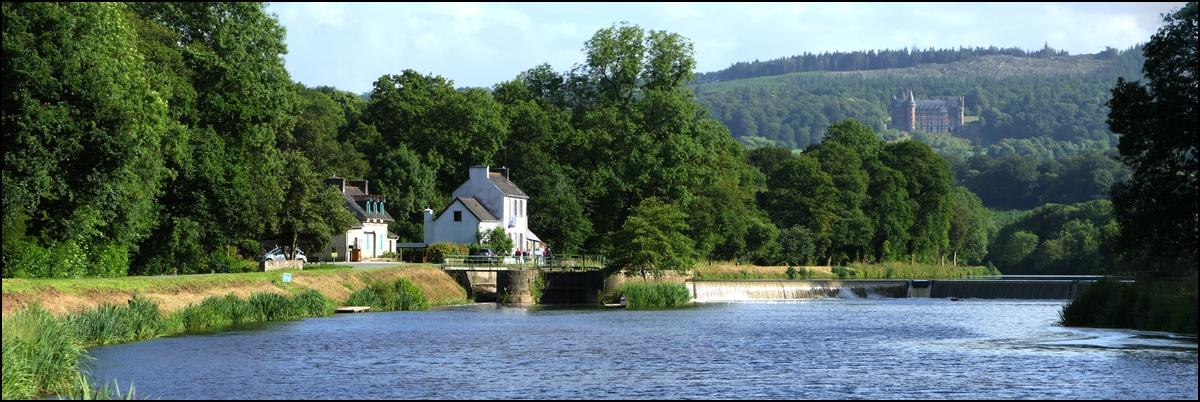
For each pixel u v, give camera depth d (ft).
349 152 486.38
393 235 467.11
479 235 461.37
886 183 643.04
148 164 260.21
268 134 336.29
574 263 427.74
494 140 517.14
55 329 156.35
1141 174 281.13
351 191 463.42
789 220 597.52
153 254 302.04
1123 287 279.08
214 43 347.56
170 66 303.48
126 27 260.83
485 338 230.27
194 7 355.77
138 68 261.03
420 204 488.02
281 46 363.15
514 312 323.37
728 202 534.78
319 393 154.10
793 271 538.88
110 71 230.68
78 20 221.66
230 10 356.79
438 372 176.24
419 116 524.11
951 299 445.78
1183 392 158.92
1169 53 273.33
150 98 258.37
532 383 165.99
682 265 408.26
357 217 439.63
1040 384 166.81
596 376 174.40
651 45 563.89
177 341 208.54
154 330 218.38
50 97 213.05
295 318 271.28
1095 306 277.85
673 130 529.45
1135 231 281.33
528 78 609.42
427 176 493.77
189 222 299.17
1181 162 275.59
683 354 205.26
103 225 256.11
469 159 517.55
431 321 273.13
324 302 289.53
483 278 387.96
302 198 359.66
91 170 222.89
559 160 545.03
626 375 175.94
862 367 187.21
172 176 284.41
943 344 226.58
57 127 210.38
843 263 613.93
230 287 269.85
